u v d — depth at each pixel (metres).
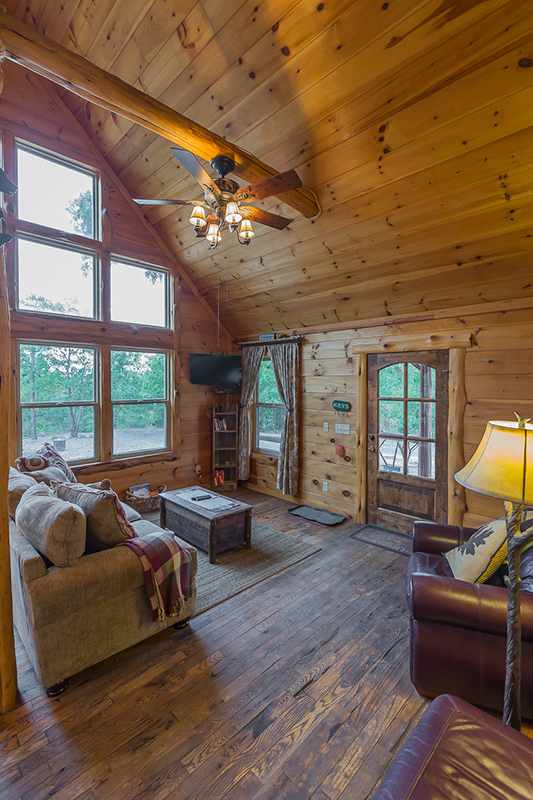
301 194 2.98
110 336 4.38
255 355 5.38
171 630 2.39
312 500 4.78
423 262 3.21
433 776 1.01
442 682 1.79
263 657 2.16
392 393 4.00
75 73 2.00
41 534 1.91
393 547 3.62
